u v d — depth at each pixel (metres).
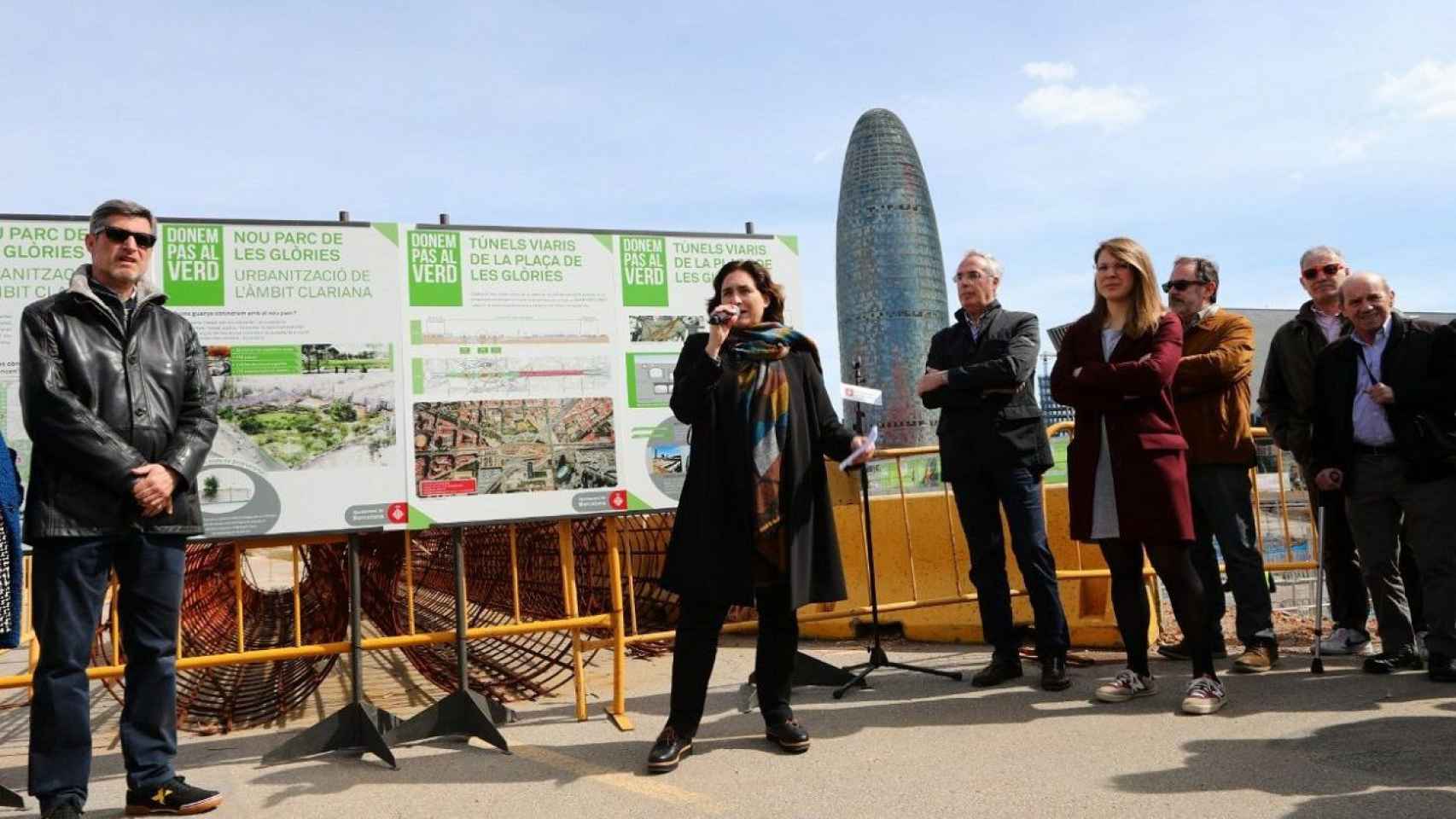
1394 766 3.14
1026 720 4.05
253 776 3.70
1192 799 2.91
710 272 4.78
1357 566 5.28
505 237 4.46
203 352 3.63
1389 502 4.68
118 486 3.19
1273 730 3.66
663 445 4.60
